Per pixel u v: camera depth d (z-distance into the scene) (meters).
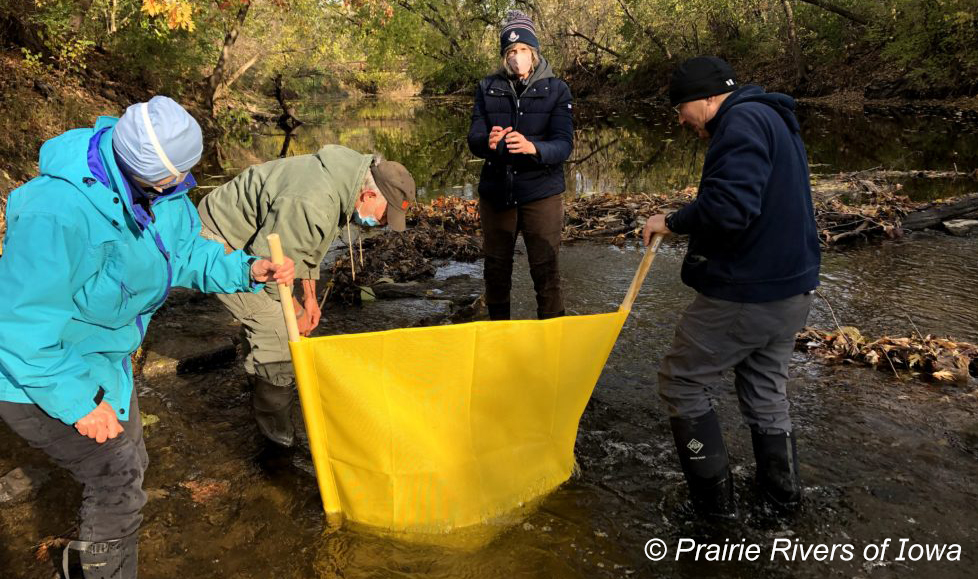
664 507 2.96
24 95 11.23
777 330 2.64
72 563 2.54
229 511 2.96
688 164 13.10
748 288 2.55
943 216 7.60
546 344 2.79
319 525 2.86
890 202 8.10
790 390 3.89
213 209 3.19
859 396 3.81
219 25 19.62
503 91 4.22
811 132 16.11
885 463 3.18
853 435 3.41
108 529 2.22
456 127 21.34
